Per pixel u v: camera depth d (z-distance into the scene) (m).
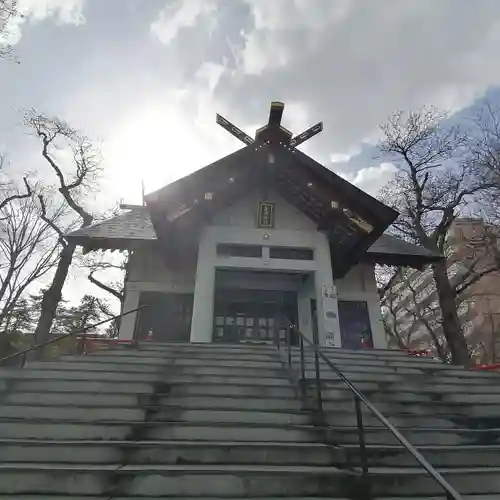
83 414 5.62
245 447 4.71
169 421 5.61
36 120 21.92
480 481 4.40
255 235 14.36
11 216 22.66
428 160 22.86
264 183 15.58
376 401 6.64
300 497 4.00
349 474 4.17
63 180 22.52
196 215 14.06
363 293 16.88
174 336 14.82
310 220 15.26
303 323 15.33
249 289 16.11
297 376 7.50
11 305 22.12
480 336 34.59
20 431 5.12
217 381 7.06
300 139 14.79
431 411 6.62
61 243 21.55
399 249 17.17
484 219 20.08
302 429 5.38
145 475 4.04
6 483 3.97
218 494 4.00
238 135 14.71
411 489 4.18
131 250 16.19
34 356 15.26
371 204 13.46
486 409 6.73
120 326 14.80
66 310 28.06
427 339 38.59
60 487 3.96
